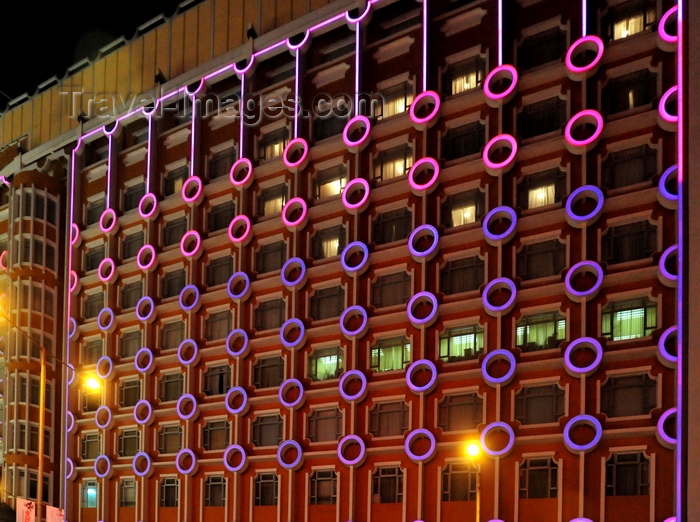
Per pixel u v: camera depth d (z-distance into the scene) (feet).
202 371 147.74
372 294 129.39
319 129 143.23
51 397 177.68
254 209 147.64
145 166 167.12
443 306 120.47
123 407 159.33
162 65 169.58
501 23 122.62
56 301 184.44
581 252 110.22
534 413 110.52
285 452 132.16
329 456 127.65
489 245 118.52
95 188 176.76
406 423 121.49
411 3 137.90
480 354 116.57
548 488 107.14
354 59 138.62
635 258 106.83
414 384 120.26
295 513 129.49
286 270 138.82
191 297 151.43
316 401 131.23
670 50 106.83
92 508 159.12
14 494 170.40
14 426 174.60
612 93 112.68
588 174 111.34
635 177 108.78
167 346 155.22
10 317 181.06
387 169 132.87
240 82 154.92
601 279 106.93
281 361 138.10
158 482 148.97
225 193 151.64
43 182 185.16
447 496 114.93
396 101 134.31
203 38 163.63
